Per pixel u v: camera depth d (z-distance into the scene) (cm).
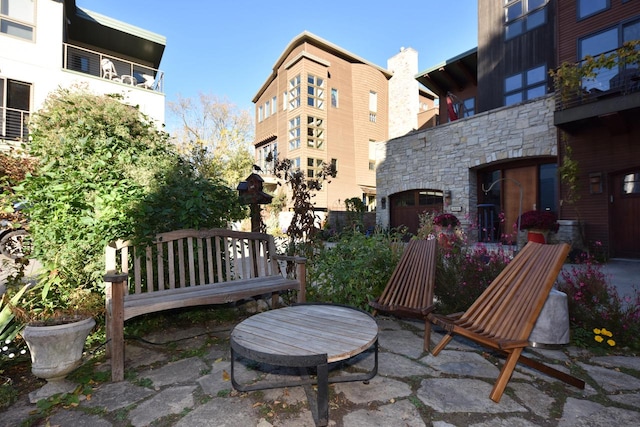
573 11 896
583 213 814
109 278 227
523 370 242
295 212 481
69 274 312
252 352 181
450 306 368
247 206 498
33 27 1095
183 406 196
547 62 1053
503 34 1170
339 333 211
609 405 194
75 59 1435
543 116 901
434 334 322
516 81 1130
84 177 338
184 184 366
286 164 496
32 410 194
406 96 2123
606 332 277
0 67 1030
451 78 1505
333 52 1994
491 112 1014
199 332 330
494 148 1005
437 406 194
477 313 242
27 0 1085
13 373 241
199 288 319
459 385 219
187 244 373
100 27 1346
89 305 298
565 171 823
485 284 349
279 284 337
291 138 1934
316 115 1892
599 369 242
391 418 182
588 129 810
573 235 769
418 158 1214
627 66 776
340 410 191
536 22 1086
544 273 219
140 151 427
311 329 219
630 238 769
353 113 2077
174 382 226
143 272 343
